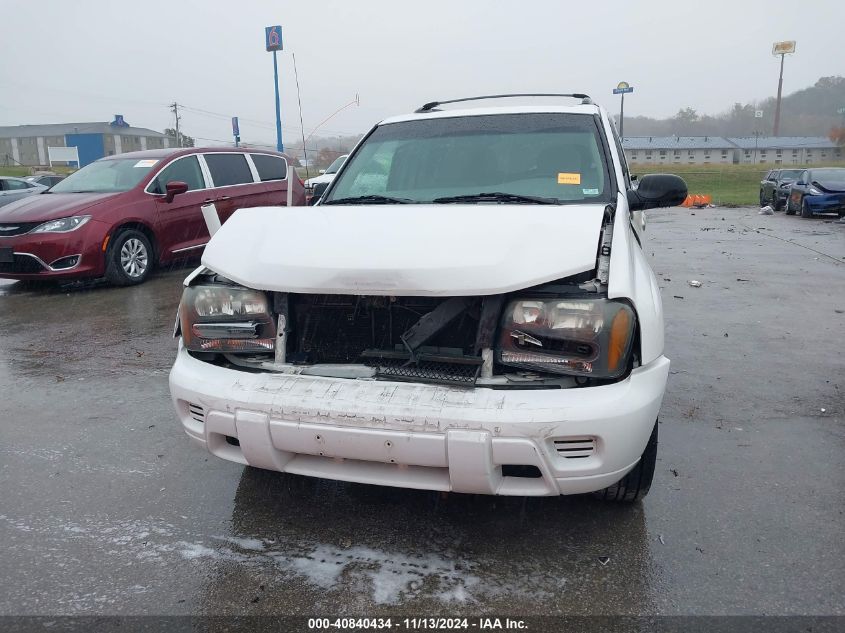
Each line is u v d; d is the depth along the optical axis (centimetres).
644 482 282
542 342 242
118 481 334
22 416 423
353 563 263
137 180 882
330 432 240
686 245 1283
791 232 1534
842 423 392
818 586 245
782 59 11238
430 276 248
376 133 423
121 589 250
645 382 246
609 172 354
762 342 566
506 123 397
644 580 250
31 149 11488
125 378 492
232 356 282
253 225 308
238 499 314
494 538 278
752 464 342
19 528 292
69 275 796
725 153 9888
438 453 234
